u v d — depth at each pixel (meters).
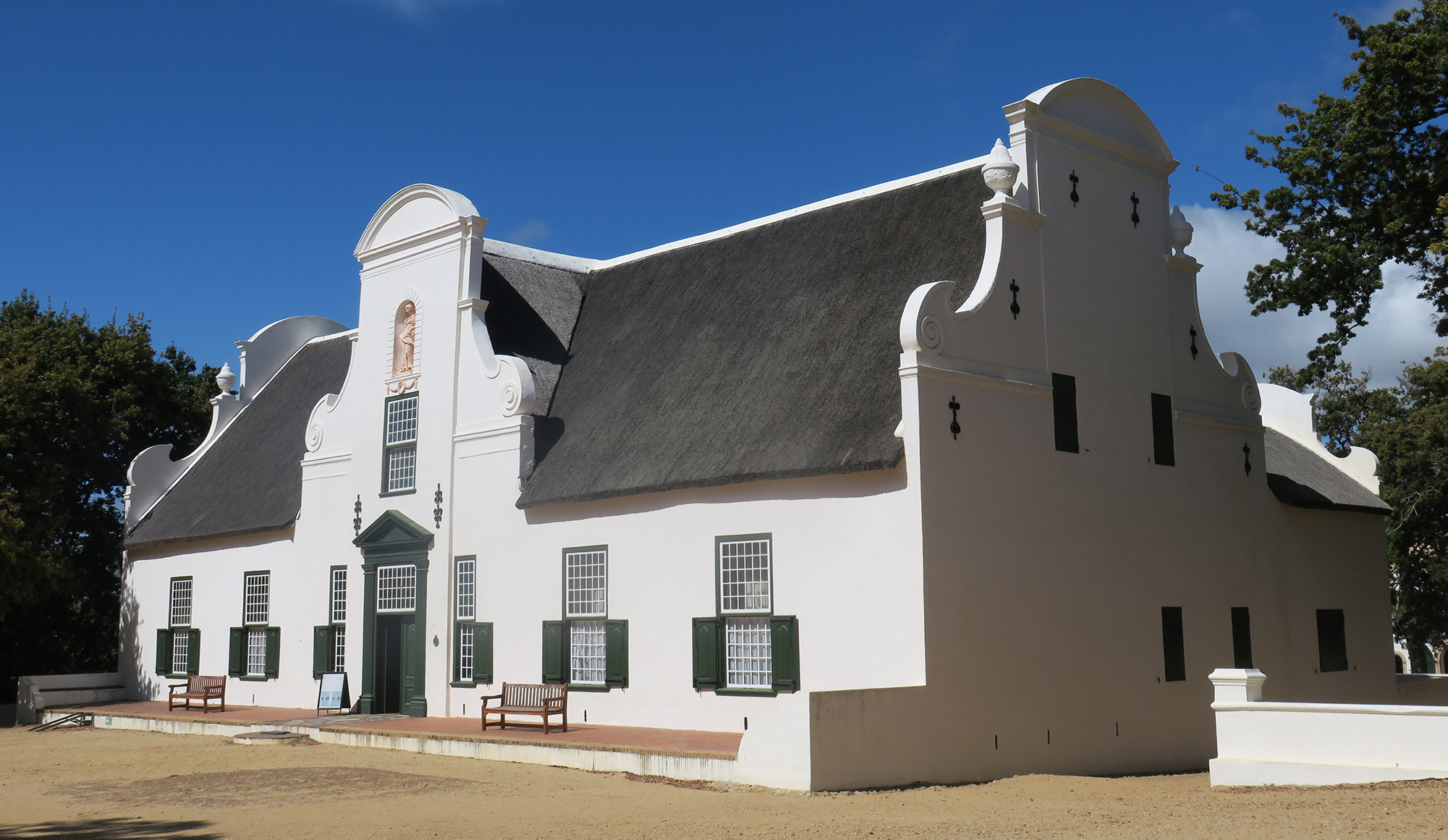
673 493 21.94
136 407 39.75
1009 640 19.17
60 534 38.41
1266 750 16.27
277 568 30.66
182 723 27.36
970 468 19.17
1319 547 26.52
